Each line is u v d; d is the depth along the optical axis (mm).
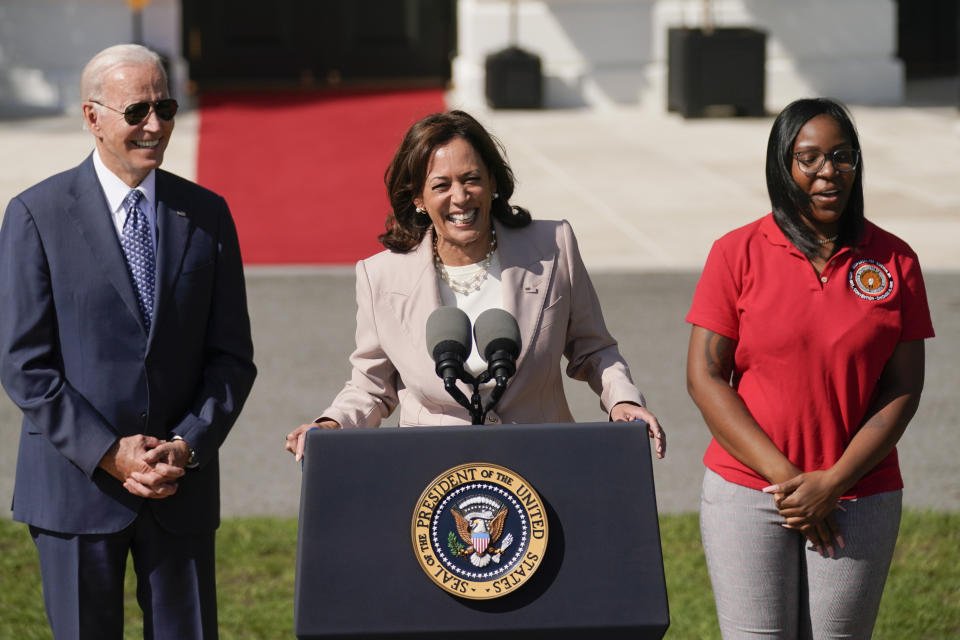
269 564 18719
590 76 63406
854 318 12039
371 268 12969
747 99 60438
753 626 12453
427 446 10461
